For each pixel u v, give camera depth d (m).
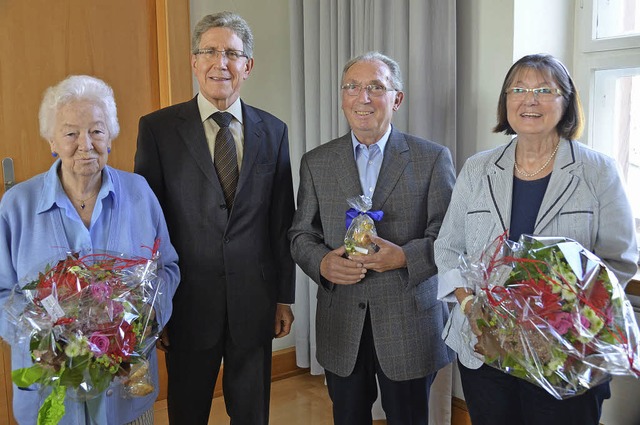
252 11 3.21
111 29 2.85
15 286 1.49
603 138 2.42
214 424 2.89
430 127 2.55
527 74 1.60
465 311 1.62
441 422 2.64
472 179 1.75
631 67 2.26
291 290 2.21
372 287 1.95
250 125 2.07
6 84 2.67
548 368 1.38
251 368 2.11
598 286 1.40
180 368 2.03
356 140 2.04
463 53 2.53
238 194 1.98
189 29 2.99
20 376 1.36
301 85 3.27
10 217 1.57
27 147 2.74
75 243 1.59
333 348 2.01
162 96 3.00
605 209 1.57
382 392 2.02
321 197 2.04
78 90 1.56
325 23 3.01
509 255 1.51
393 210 1.96
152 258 1.61
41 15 2.70
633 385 2.16
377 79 1.93
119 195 1.68
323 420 2.95
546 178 1.64
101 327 1.37
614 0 2.32
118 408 1.56
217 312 1.99
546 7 2.37
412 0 2.51
